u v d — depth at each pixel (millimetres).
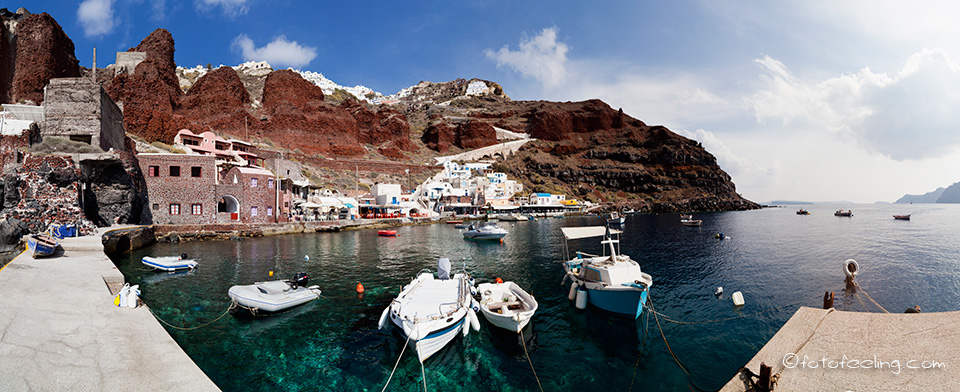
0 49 79688
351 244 50656
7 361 10594
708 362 16406
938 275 32969
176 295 24312
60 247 28328
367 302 23859
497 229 56750
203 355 16297
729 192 186000
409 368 15445
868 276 32719
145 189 51250
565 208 137375
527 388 14258
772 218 118375
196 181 54062
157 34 121438
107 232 37094
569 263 29688
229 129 116188
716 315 22172
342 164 126250
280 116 129250
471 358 16453
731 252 45750
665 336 19094
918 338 8625
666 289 28031
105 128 50406
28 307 15086
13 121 43844
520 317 18188
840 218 120812
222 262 35938
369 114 162625
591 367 15906
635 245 52250
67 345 12133
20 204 34188
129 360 11633
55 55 87688
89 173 43062
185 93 129750
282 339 18047
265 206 60906
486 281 30281
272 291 22422
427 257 40750
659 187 174875
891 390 7434
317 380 14422
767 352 9820
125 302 16516
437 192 115938
